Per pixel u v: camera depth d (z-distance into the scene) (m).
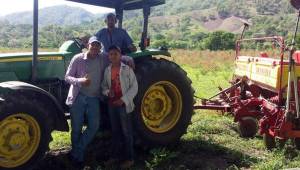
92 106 5.78
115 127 5.90
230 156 6.24
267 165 5.62
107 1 6.95
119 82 5.68
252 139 7.21
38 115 5.26
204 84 15.65
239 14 159.75
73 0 6.72
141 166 5.87
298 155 6.12
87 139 5.81
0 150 5.09
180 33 117.88
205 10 179.38
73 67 5.75
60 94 6.27
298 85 6.51
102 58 5.82
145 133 6.25
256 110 7.28
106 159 6.08
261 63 7.39
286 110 6.18
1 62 5.79
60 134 7.45
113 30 6.50
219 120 8.48
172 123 6.55
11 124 5.12
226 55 34.19
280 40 6.48
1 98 5.04
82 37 6.45
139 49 6.73
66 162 5.87
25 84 5.25
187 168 5.78
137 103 6.16
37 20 5.72
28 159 5.25
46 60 6.12
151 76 6.28
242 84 8.34
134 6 7.02
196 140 7.00
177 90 6.54
